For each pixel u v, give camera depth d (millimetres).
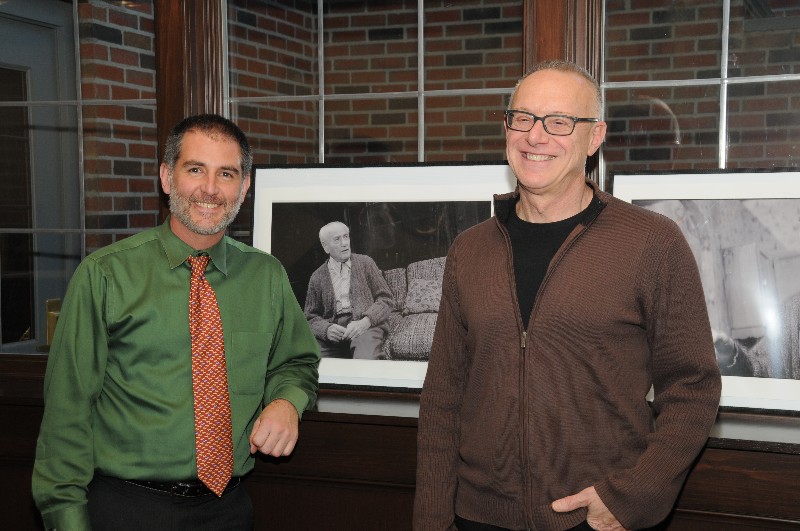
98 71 2646
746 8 2705
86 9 2637
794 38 2648
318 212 2188
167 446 1629
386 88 4078
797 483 1638
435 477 1535
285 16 3086
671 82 2176
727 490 1688
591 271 1386
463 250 1549
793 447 1610
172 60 2305
